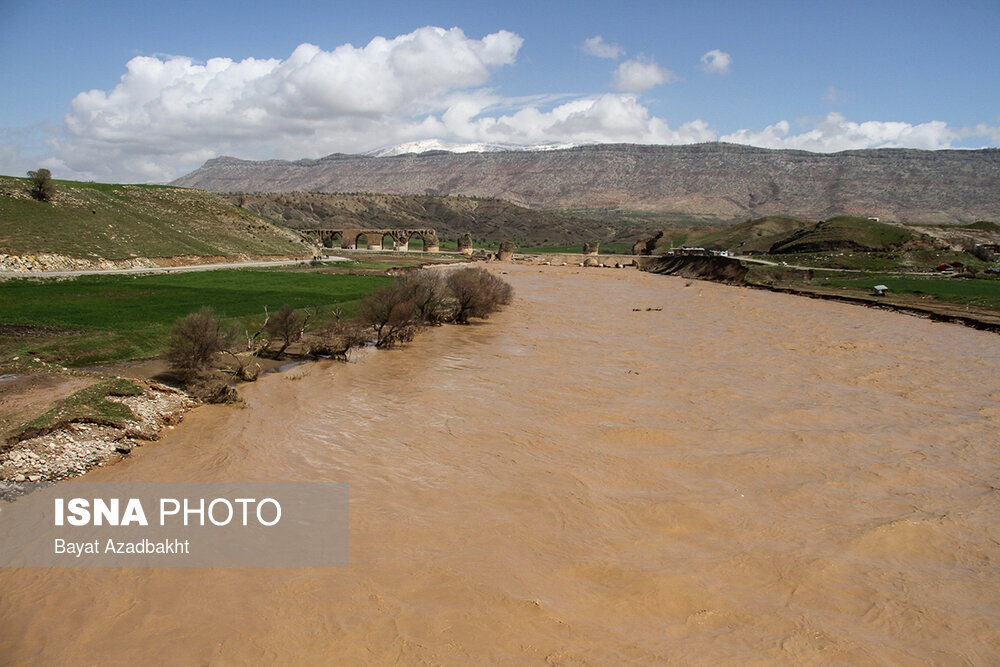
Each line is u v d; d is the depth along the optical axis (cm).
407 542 1842
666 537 1936
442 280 6756
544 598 1602
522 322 6250
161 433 2609
